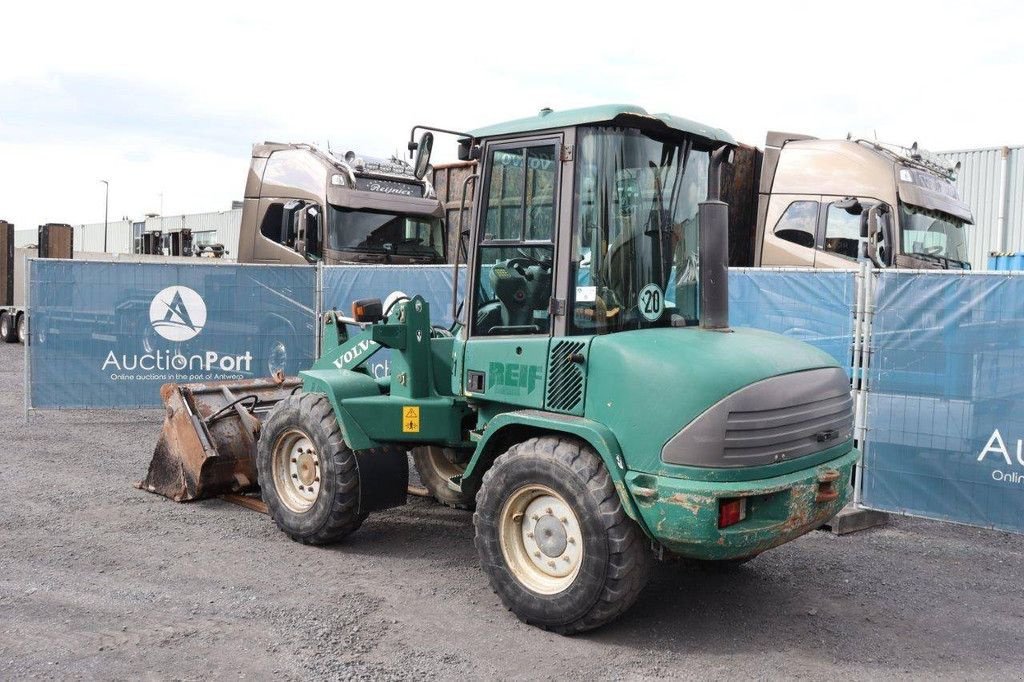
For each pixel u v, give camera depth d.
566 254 4.70
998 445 6.52
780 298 7.61
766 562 5.97
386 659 4.24
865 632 4.78
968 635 4.77
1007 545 6.48
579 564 4.49
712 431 4.17
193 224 28.61
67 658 4.12
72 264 10.25
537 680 4.07
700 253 5.02
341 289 11.09
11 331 21.12
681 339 4.62
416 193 14.68
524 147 4.96
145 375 10.61
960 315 6.63
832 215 10.12
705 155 5.26
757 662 4.35
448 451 6.91
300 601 4.96
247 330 10.96
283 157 14.67
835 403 4.86
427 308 5.87
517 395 4.96
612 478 4.35
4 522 6.32
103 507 6.80
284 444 6.19
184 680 3.94
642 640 4.58
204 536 6.13
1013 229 17.03
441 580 5.40
